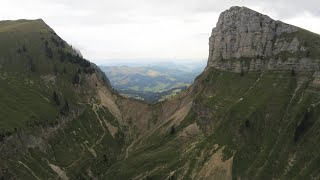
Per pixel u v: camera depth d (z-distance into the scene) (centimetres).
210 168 16812
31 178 16725
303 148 15588
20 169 16700
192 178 16838
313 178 14238
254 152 16650
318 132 15738
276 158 15825
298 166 15112
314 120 16438
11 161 16738
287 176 14962
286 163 15500
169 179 17262
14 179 15975
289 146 16025
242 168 16088
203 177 16588
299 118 16912
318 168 14462
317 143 15362
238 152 16812
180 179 17075
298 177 14625
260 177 15300
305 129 16262
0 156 16375
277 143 16425
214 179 16238
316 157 14825
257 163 15962
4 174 15750
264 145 16725
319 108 16925
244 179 15588
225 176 16138
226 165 16538
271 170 15438
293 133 16412
